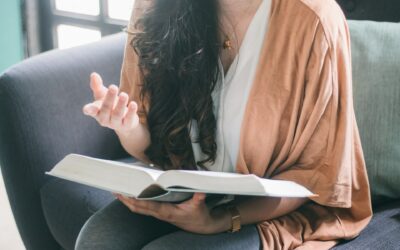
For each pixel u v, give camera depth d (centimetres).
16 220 150
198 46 113
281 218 111
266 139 109
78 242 106
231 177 89
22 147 140
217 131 115
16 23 233
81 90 148
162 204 103
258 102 109
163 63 115
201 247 100
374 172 124
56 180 144
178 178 90
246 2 111
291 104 108
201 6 113
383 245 110
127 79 125
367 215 115
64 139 145
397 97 124
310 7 106
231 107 113
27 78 140
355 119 120
